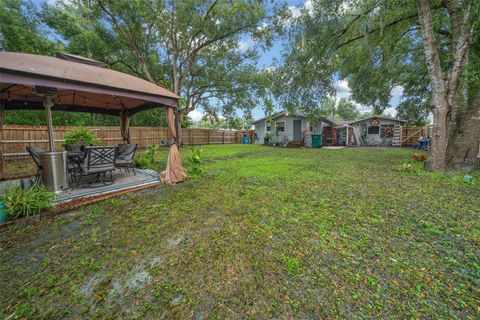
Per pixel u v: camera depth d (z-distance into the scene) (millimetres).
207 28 11469
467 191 4125
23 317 1475
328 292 1651
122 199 3896
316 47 7555
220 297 1631
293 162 8117
